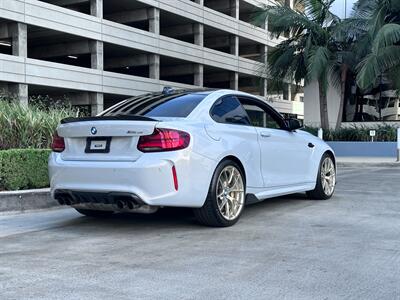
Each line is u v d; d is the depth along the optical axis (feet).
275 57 85.56
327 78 80.43
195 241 18.70
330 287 13.57
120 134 19.07
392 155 75.31
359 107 84.43
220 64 143.64
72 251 17.49
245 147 21.90
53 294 13.11
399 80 72.02
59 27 97.91
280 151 24.58
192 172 19.10
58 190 20.27
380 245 18.01
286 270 15.05
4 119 31.22
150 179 18.35
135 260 16.22
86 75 103.76
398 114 80.89
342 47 82.12
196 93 22.49
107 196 19.02
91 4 107.45
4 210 24.80
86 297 12.87
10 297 12.91
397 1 70.44
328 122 83.10
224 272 14.87
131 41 113.91
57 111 35.58
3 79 86.79
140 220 22.95
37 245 18.47
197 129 19.79
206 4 154.81
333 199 29.17
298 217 23.39
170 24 138.72
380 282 13.98
